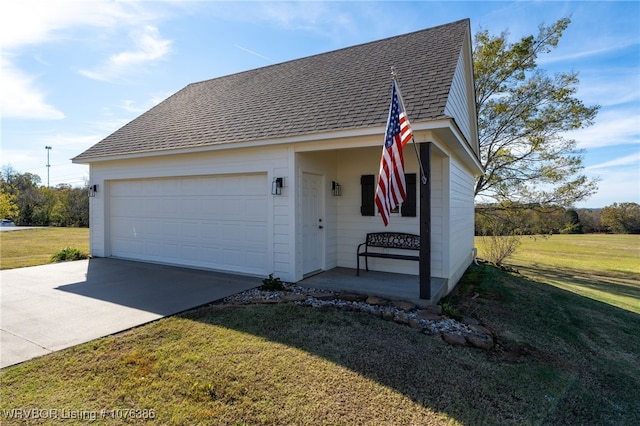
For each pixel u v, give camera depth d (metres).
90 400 2.89
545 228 17.77
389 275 7.13
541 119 16.33
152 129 9.66
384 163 4.44
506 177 17.16
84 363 3.49
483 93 17.39
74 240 15.85
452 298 6.59
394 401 2.96
